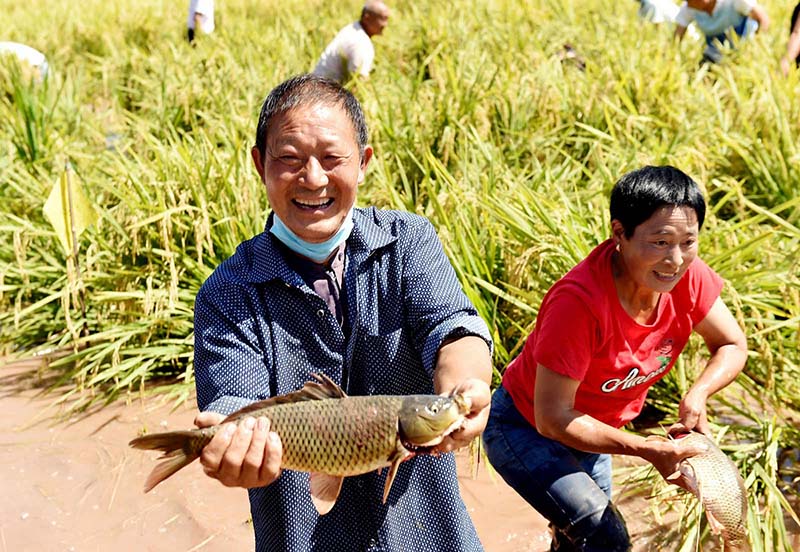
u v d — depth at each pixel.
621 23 11.23
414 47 10.92
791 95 7.51
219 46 11.63
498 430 3.37
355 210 2.58
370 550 2.51
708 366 3.32
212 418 2.12
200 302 2.49
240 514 4.27
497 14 11.88
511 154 7.23
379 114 7.38
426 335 2.48
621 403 3.29
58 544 4.08
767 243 5.48
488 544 4.02
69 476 4.59
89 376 5.59
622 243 2.98
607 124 7.52
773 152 6.64
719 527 3.06
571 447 3.21
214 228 6.05
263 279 2.42
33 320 6.12
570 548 3.39
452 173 6.92
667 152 6.95
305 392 2.17
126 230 5.99
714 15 9.48
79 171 7.38
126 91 10.84
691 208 2.89
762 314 5.15
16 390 5.52
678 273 2.96
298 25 12.97
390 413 2.06
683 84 8.03
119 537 4.13
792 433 4.61
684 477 3.02
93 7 16.45
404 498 2.54
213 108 8.66
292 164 2.33
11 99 9.47
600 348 3.04
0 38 13.89
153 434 2.04
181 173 6.27
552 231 5.36
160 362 5.64
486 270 5.34
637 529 4.07
